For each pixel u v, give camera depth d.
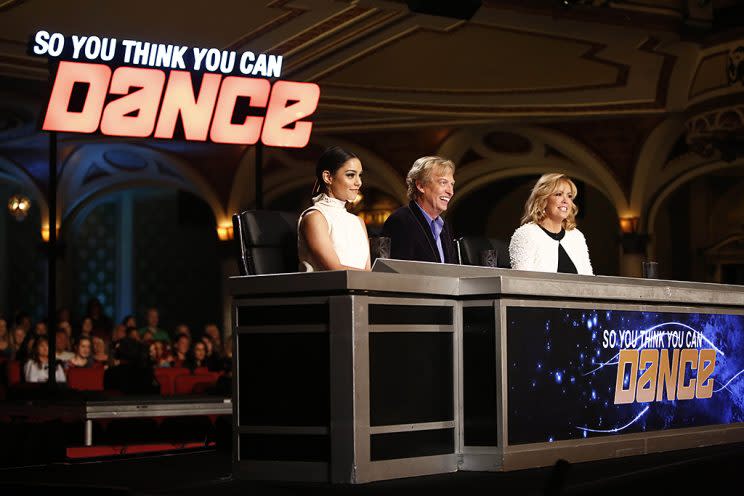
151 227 21.66
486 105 15.92
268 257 4.11
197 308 21.48
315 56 14.11
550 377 3.87
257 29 13.20
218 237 18.64
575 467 3.88
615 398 4.20
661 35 13.15
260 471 3.53
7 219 21.50
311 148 17.86
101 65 11.41
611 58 14.21
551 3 12.34
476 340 3.73
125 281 21.55
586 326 4.07
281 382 3.53
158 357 12.55
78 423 6.52
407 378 3.55
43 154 18.38
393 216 4.56
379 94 15.62
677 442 4.54
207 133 12.12
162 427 6.91
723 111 13.51
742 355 5.07
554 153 17.25
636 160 16.58
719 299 4.85
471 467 3.70
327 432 3.42
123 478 3.67
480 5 12.05
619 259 17.47
